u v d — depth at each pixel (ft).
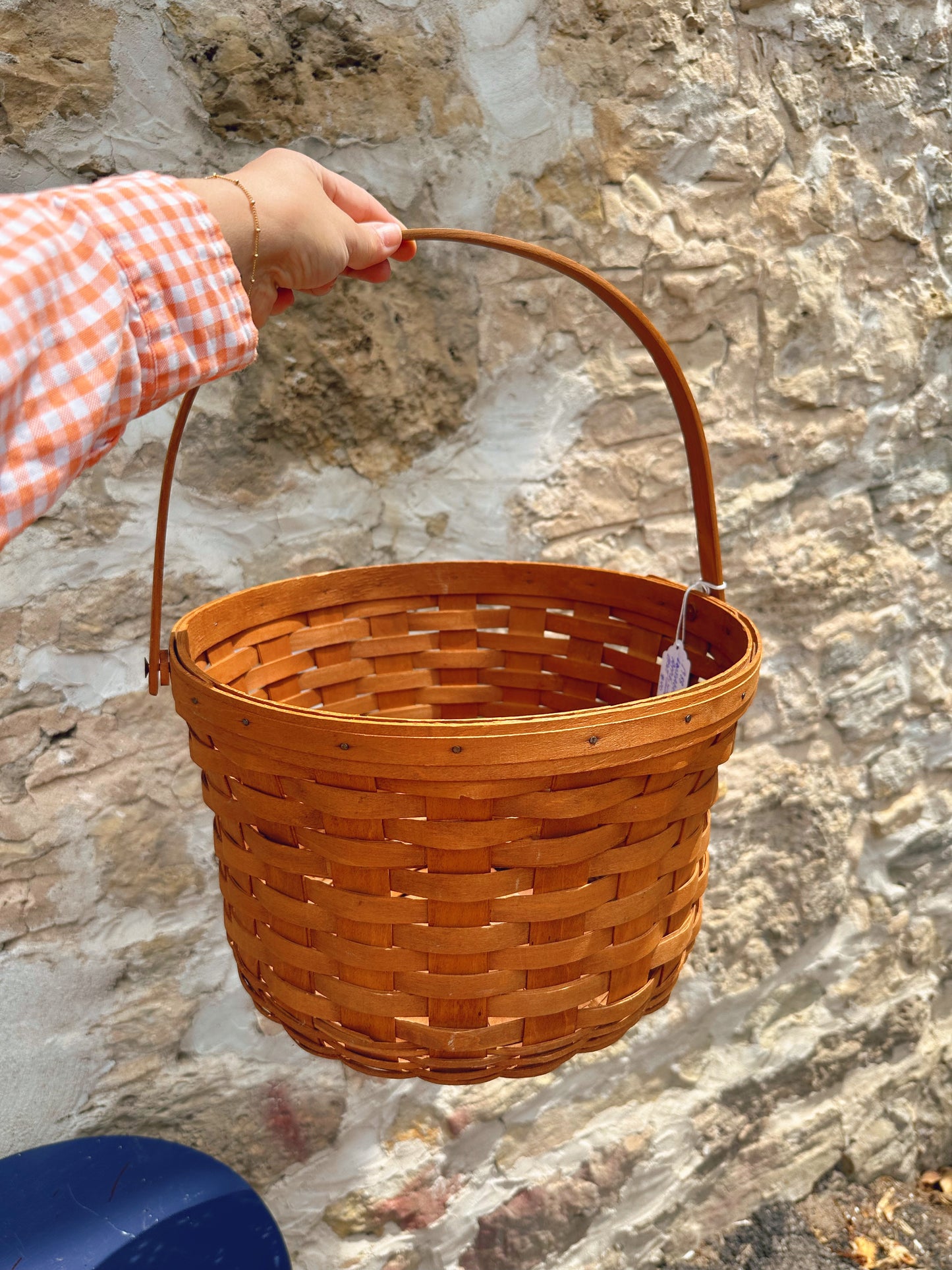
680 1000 4.71
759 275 4.14
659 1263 4.88
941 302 4.75
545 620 3.00
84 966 3.34
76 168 2.84
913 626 5.14
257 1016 3.73
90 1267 2.67
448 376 3.62
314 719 1.73
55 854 3.21
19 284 1.31
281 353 3.27
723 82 3.85
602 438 3.99
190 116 2.97
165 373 1.60
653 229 3.84
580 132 3.62
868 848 5.30
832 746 4.99
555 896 1.85
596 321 3.85
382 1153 4.07
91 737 3.22
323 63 3.14
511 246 2.23
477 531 3.82
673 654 2.51
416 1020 1.97
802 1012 5.20
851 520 4.76
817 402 4.46
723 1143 4.99
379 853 1.81
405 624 3.00
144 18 2.84
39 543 3.01
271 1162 3.83
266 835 1.96
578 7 3.51
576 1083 4.49
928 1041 5.79
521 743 1.69
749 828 4.75
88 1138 3.13
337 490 3.52
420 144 3.36
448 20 3.32
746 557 4.44
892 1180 5.57
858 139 4.29
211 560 3.33
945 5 4.38
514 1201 4.41
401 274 3.44
